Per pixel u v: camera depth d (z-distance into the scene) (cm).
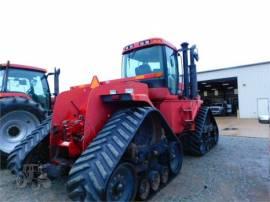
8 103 393
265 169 390
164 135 334
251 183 323
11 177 348
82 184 210
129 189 252
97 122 268
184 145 503
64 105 298
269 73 1498
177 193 291
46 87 552
